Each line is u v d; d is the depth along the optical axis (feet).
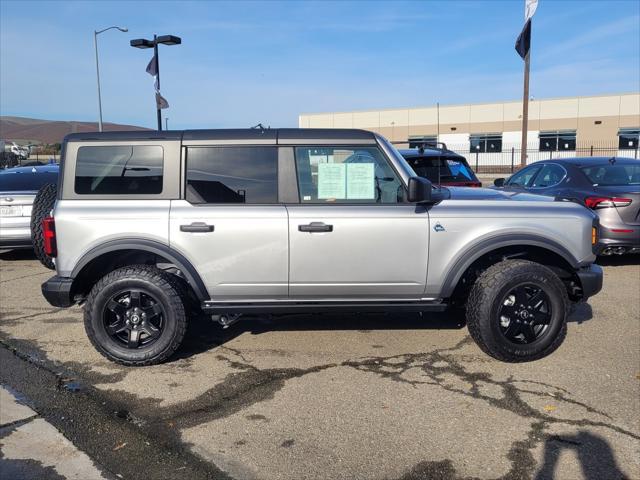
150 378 14.33
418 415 12.09
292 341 16.87
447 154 30.60
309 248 14.57
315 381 13.97
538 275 14.48
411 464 10.23
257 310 14.99
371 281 14.82
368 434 11.32
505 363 14.92
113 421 12.10
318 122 155.94
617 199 23.86
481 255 14.82
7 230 28.02
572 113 132.26
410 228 14.64
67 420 12.16
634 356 15.31
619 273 25.41
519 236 14.76
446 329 17.76
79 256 14.52
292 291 14.85
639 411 12.12
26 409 12.68
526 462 10.23
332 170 14.87
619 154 129.49
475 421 11.78
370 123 151.33
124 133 15.01
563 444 10.80
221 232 14.46
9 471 10.24
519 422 11.71
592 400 12.67
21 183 29.58
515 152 136.87
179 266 14.46
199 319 19.11
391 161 14.87
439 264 14.82
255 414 12.29
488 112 139.23
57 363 15.44
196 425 11.85
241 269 14.61
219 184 14.76
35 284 25.08
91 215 14.46
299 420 11.97
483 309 14.47
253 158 14.84
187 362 15.35
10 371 14.88
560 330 14.84
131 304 14.79
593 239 15.31
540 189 27.86
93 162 14.79
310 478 9.87
